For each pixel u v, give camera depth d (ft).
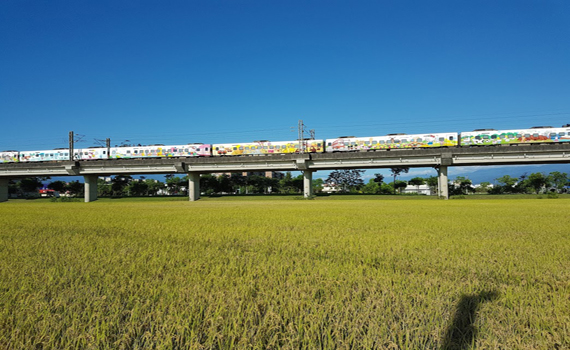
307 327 16.05
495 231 52.13
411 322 16.38
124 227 60.85
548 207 124.06
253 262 29.60
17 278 24.49
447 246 37.68
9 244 40.73
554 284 22.57
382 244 39.45
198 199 272.92
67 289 21.83
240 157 253.03
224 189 348.18
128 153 269.64
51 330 15.85
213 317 16.72
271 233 50.78
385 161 231.09
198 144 264.31
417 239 43.09
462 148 217.15
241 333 15.43
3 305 19.08
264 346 14.66
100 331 15.66
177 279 23.77
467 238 44.34
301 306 18.12
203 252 34.96
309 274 25.25
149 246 38.91
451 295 20.12
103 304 18.99
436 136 224.94
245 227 59.82
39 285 22.82
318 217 82.69
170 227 60.39
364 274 25.54
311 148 248.11
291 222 69.36
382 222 68.23
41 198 328.90
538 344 14.37
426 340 14.89
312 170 257.34
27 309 18.02
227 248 37.83
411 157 226.38
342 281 23.00
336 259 31.30
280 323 16.35
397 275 24.54
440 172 229.66
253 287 21.63
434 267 27.71
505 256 31.76
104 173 270.46
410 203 174.09
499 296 20.01
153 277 24.58
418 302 18.92
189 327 16.10
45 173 271.28
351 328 15.81
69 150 273.75
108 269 27.22
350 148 241.55
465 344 14.43
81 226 62.80
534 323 16.10
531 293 20.20
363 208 125.80
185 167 260.62
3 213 104.58
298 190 376.68
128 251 35.86
